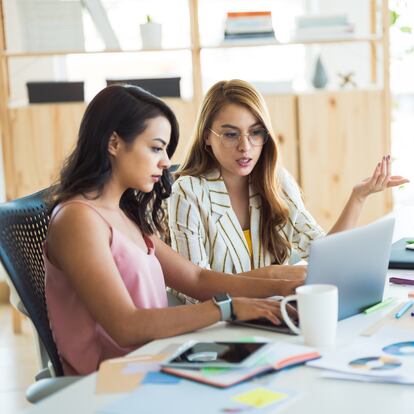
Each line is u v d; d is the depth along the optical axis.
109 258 1.51
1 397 2.86
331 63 4.24
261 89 3.80
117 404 1.06
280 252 2.14
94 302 1.46
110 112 1.58
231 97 2.03
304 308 1.29
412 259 1.90
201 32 4.19
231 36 3.64
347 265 1.46
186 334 1.42
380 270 1.55
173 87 3.70
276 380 1.13
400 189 4.32
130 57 4.23
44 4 3.59
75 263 1.49
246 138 2.02
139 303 1.61
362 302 1.52
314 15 3.67
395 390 1.08
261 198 2.12
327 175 3.78
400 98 4.30
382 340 1.31
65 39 3.61
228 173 2.13
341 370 1.16
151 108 1.60
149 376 1.16
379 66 4.03
